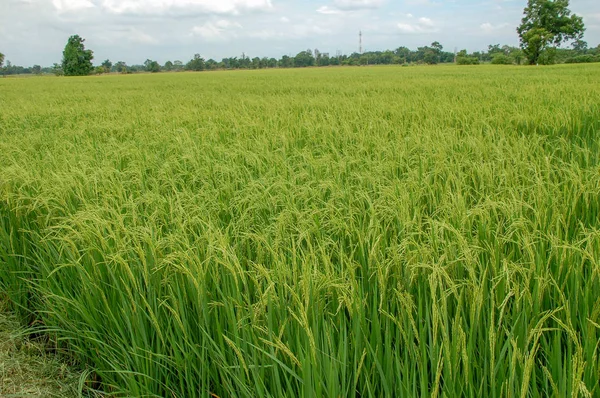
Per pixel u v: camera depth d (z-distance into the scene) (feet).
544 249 9.02
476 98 38.63
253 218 11.23
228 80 111.45
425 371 6.37
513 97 38.24
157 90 77.51
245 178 15.76
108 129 29.66
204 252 9.52
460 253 8.29
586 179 12.42
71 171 15.69
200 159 18.19
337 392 6.69
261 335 7.75
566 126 22.53
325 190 13.30
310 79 101.09
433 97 42.04
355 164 16.97
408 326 7.42
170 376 8.50
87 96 65.62
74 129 30.27
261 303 7.68
